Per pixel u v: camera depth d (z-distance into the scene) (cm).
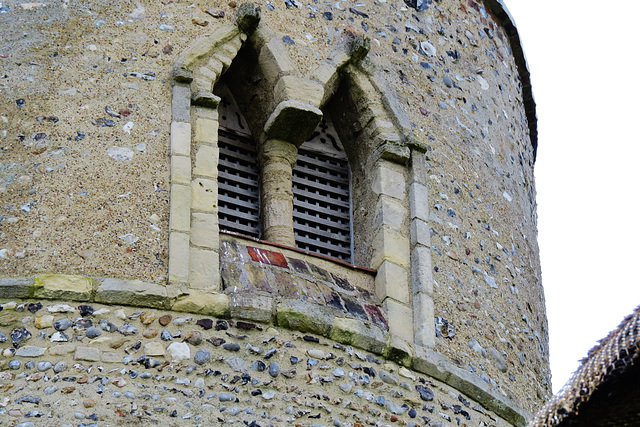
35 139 1158
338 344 1127
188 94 1214
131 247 1109
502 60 1491
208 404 1040
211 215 1151
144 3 1266
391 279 1207
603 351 711
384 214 1246
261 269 1149
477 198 1334
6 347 1029
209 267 1119
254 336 1095
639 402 699
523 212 1409
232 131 1286
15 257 1084
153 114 1195
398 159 1284
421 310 1196
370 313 1176
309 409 1077
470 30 1455
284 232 1225
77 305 1062
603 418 708
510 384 1235
